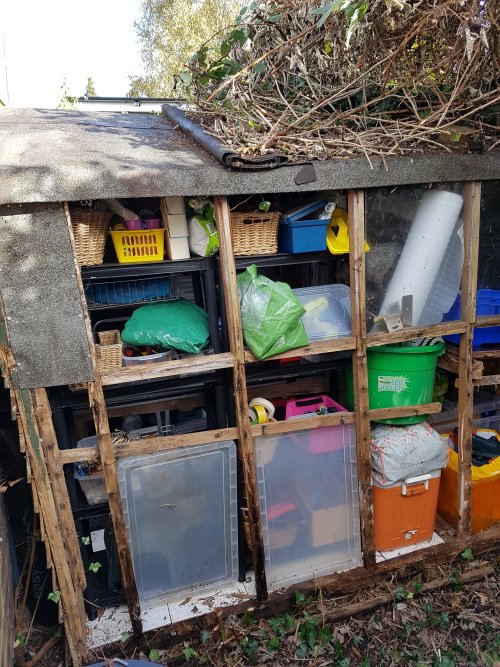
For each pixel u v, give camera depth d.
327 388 2.91
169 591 2.34
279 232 2.33
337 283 2.67
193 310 2.33
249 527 2.29
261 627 2.29
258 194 2.20
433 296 2.44
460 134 2.21
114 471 2.02
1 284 1.75
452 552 2.61
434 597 2.44
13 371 1.84
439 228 2.32
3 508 2.37
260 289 2.07
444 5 1.91
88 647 2.14
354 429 2.41
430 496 2.61
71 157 1.88
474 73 2.19
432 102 2.40
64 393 2.06
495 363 3.13
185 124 2.60
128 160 1.92
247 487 2.22
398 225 2.29
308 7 2.40
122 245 2.03
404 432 2.54
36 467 1.94
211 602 2.34
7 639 2.04
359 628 2.30
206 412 2.49
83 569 2.12
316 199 2.30
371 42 2.32
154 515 2.22
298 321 2.12
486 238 2.49
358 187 2.09
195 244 2.15
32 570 2.39
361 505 2.44
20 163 1.74
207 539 2.35
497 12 2.03
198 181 1.87
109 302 2.26
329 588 2.42
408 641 2.21
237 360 2.09
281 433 2.29
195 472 2.23
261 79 2.58
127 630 2.21
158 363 2.01
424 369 2.43
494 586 2.49
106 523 2.37
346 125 2.37
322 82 2.50
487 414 3.13
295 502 2.41
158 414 2.62
